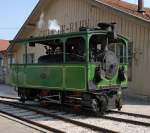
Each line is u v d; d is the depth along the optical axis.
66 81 14.72
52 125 12.46
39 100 17.12
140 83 19.92
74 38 14.65
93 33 13.99
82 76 13.95
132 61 20.38
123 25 20.86
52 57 15.78
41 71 16.25
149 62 19.41
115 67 14.91
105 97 14.41
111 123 12.65
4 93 25.20
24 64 17.56
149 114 14.23
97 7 22.72
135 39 20.17
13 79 18.70
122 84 15.31
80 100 14.43
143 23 19.05
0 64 36.06
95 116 14.19
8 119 13.45
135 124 12.36
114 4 23.45
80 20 24.64
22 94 18.39
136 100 19.12
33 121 13.07
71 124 12.66
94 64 13.98
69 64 14.55
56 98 15.98
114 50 15.59
